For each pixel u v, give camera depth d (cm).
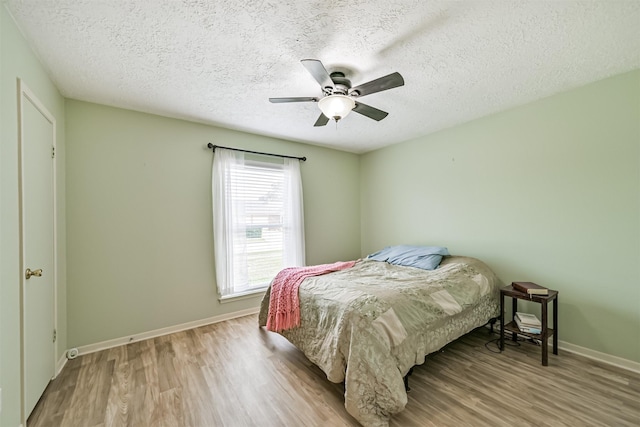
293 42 169
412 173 371
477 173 299
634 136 203
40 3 135
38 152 177
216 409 164
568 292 235
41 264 178
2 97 132
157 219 274
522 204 264
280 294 238
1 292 128
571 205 234
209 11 142
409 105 264
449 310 205
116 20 148
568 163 235
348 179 438
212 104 256
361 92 188
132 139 263
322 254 405
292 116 286
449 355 227
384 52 181
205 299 300
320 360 183
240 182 325
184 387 185
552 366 209
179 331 281
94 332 240
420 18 149
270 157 352
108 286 247
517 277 267
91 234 241
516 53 183
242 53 180
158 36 162
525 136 262
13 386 138
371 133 346
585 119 226
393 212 399
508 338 260
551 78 215
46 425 152
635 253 204
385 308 174
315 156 400
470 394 175
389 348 162
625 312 207
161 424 152
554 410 160
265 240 344
